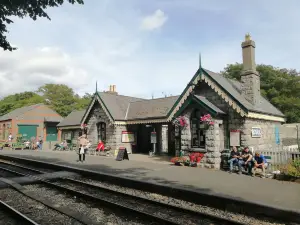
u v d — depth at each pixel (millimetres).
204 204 9023
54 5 9969
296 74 38094
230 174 12867
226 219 7273
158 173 13227
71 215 7895
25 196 10336
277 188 9797
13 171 16125
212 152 14844
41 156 22938
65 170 16125
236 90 16547
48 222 7418
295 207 7402
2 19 10180
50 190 11344
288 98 34938
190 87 16438
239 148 14406
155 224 7336
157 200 9633
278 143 18328
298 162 11570
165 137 26656
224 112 15352
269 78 37344
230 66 41781
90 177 14125
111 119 22812
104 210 8539
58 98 66500
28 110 43688
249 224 7141
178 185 10344
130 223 7402
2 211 8430
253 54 16703
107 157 21625
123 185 12102
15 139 41312
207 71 16344
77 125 30062
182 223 7414
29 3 9758
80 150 18812
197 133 16188
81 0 9891
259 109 15781
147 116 22406
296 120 34438
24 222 7355
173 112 17156
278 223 7176
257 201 7988
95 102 24891
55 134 46562
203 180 11367
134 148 24625
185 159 16094
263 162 12469
